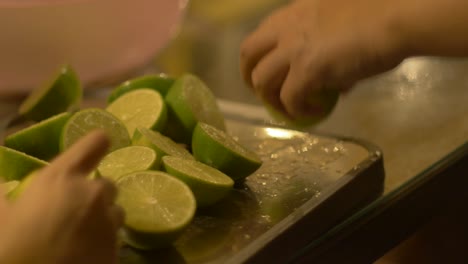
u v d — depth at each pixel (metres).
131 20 0.97
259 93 0.70
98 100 0.90
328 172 0.70
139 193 0.61
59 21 0.92
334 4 0.65
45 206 0.47
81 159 0.49
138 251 0.60
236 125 0.81
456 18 0.59
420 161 0.74
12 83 0.94
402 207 0.69
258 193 0.67
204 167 0.67
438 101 0.88
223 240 0.61
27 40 0.92
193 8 1.29
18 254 0.46
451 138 0.78
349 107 0.88
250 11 1.28
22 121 0.82
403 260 0.80
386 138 0.80
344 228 0.65
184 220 0.59
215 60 1.09
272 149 0.76
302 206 0.64
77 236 0.47
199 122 0.71
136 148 0.67
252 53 0.70
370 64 0.62
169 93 0.77
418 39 0.60
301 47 0.65
